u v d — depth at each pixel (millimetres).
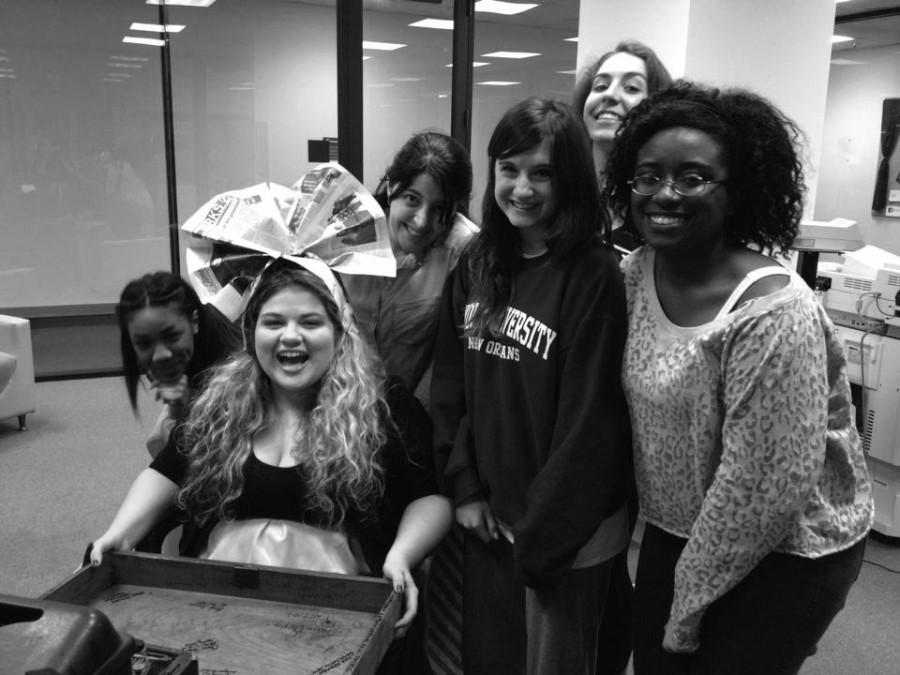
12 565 2660
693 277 1105
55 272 5141
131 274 5289
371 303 1746
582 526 1245
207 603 1159
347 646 1053
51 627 576
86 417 4309
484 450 1409
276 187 1460
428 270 1713
